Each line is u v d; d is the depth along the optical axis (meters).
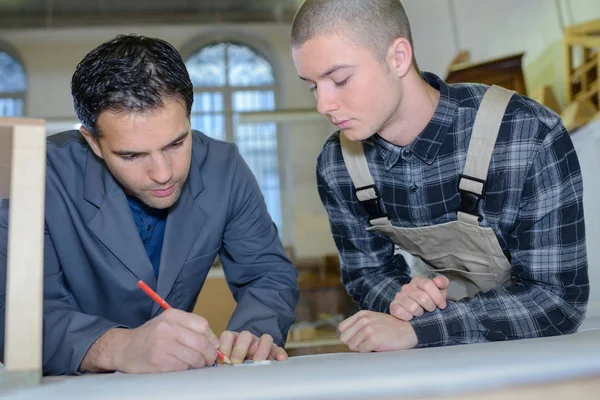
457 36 5.22
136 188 1.06
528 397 0.48
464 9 5.04
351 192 1.27
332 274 7.39
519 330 1.08
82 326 1.01
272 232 1.38
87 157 1.23
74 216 1.18
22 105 9.06
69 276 1.19
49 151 1.21
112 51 0.98
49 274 1.17
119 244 1.17
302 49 1.00
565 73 3.63
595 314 2.22
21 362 0.68
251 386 0.54
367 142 1.22
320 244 8.88
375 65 1.02
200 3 9.41
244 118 5.43
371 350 1.04
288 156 9.26
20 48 9.16
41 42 9.20
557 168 1.10
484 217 1.18
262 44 9.52
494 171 1.14
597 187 3.09
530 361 0.59
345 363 0.73
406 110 1.13
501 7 4.46
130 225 1.19
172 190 1.06
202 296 4.00
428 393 0.48
